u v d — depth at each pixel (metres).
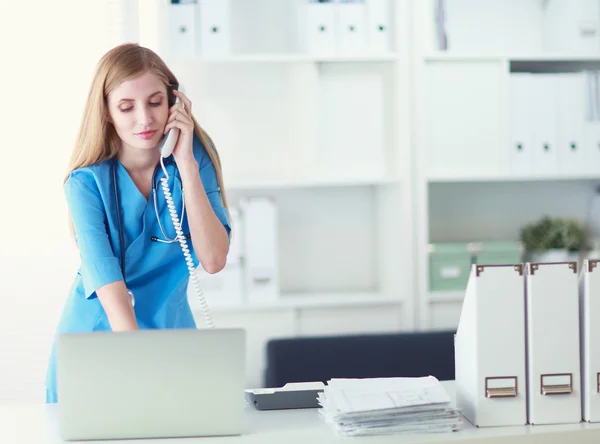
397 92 3.28
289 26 3.49
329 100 3.30
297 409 1.70
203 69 3.48
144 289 2.05
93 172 1.91
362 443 1.45
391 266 3.42
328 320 3.29
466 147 3.36
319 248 3.60
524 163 3.36
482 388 1.54
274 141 3.54
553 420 1.56
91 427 1.47
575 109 3.37
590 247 3.45
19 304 3.36
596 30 3.42
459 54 3.29
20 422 1.61
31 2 3.32
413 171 3.31
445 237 3.68
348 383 1.65
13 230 3.35
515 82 3.33
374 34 3.28
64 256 3.38
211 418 1.49
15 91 3.33
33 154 3.35
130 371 1.46
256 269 3.26
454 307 3.37
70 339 1.45
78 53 3.34
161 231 1.99
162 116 1.89
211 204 2.04
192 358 1.47
